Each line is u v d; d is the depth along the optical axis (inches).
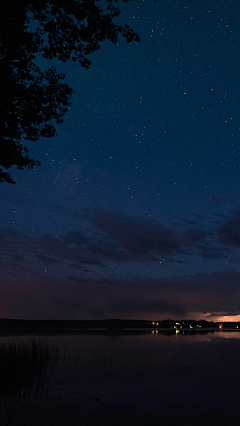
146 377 364.8
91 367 424.5
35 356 384.2
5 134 284.4
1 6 221.6
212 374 388.5
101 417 212.1
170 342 859.4
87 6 236.5
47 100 287.9
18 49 246.5
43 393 270.4
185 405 248.1
